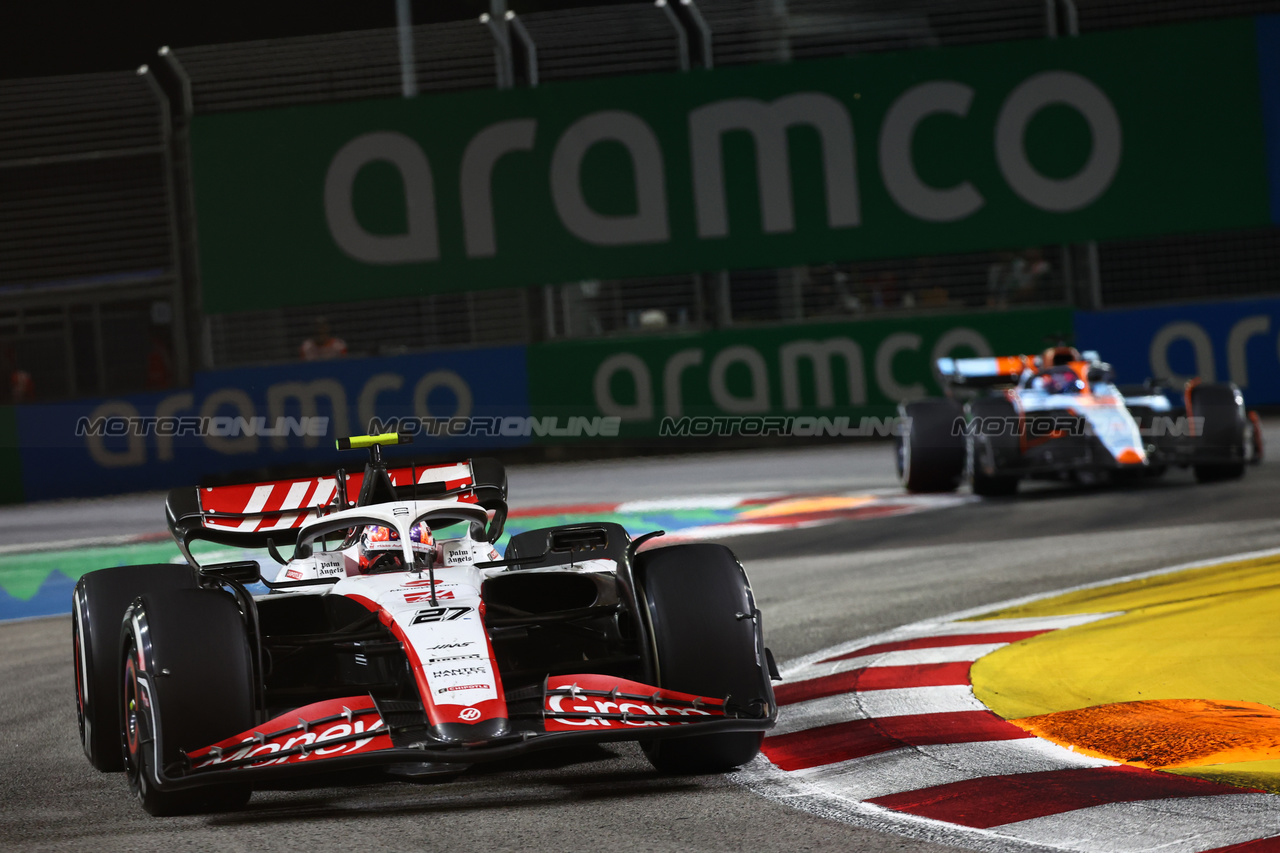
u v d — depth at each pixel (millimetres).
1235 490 47594
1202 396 49469
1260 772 17688
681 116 72688
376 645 18234
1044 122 72125
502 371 73312
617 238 73250
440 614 18078
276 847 16141
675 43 72938
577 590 21453
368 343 74562
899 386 72438
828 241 72875
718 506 52688
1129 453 47281
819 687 24078
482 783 18906
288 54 72125
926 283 73438
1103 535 40125
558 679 17984
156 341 73750
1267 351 71000
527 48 73062
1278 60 71688
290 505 23000
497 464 24312
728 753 18609
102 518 62719
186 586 20484
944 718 21375
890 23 72312
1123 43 71938
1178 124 72062
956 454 51094
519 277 73375
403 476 23797
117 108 72125
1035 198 72250
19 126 71938
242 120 72625
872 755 19391
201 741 16844
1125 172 72125
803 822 16312
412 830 16609
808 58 73000
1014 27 72312
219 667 17109
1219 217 72062
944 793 17344
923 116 72312
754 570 38438
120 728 19297
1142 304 72250
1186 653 24984
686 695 17516
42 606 40906
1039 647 26250
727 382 73125
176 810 17781
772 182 72875
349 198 73062
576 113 72750
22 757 22062
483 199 73188
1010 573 34969
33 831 17531
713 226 73000
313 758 16094
